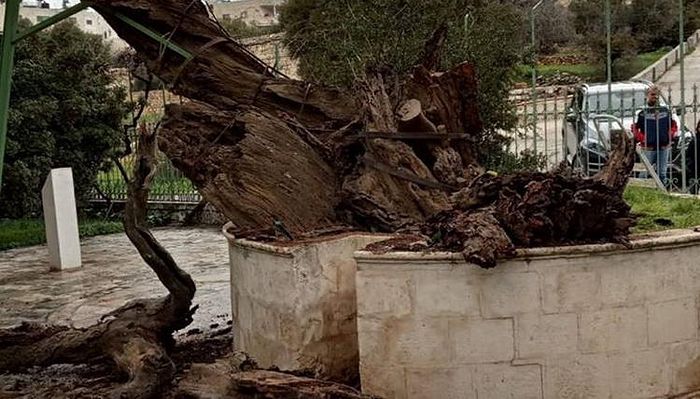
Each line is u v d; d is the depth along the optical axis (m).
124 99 23.09
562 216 5.92
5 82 8.30
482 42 12.19
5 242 19.02
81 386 6.82
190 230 20.56
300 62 14.66
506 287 5.84
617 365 6.02
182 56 8.01
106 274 14.55
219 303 11.31
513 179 6.32
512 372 5.88
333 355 6.49
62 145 22.47
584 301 5.93
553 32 29.09
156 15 7.95
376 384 5.97
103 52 23.48
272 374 5.69
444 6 12.10
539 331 5.89
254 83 8.05
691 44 22.73
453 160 7.25
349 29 11.91
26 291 13.19
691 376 6.26
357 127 7.69
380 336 5.95
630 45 26.44
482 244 5.66
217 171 7.44
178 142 7.64
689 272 6.22
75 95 22.11
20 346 7.46
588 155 11.95
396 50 11.38
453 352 5.87
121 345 7.07
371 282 5.95
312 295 6.39
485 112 12.40
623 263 6.00
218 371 5.72
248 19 52.53
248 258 7.01
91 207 23.92
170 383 6.32
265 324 6.77
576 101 14.92
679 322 6.19
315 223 7.31
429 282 5.85
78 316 11.10
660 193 9.22
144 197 7.31
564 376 5.93
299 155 7.55
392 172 7.14
